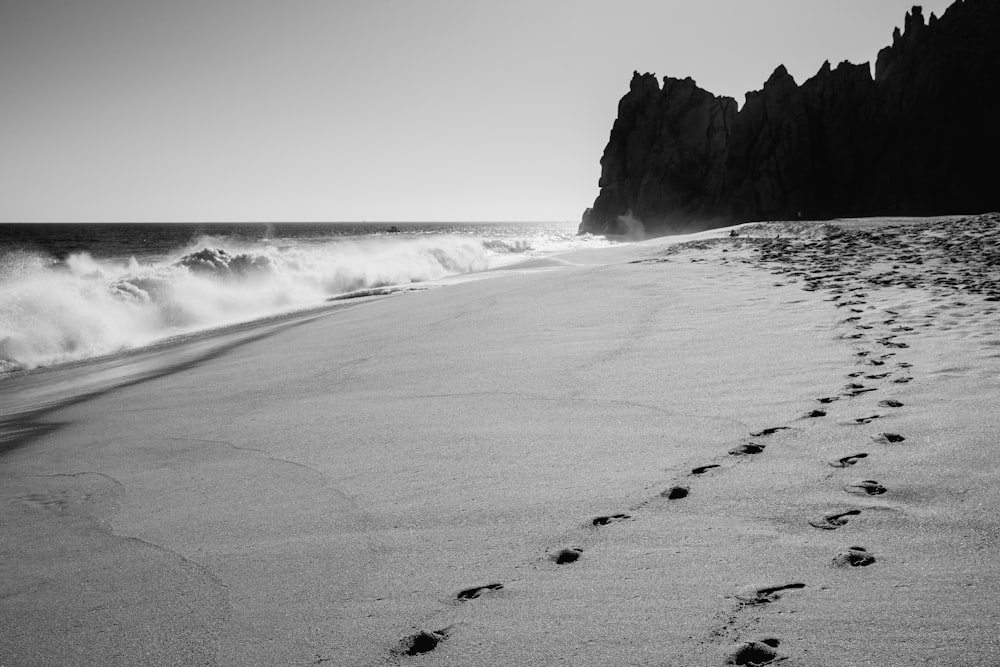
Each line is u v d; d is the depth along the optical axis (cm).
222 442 502
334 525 334
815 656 195
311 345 898
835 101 6097
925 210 5741
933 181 5725
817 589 233
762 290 966
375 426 499
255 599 267
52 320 1190
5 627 264
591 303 973
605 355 652
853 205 6047
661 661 200
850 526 280
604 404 498
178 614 262
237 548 318
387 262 2339
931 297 802
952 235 1591
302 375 716
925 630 202
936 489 304
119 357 1046
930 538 262
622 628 220
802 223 2725
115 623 260
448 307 1092
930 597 220
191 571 298
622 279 1207
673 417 454
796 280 1044
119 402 686
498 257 2984
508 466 393
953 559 244
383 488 377
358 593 263
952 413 401
